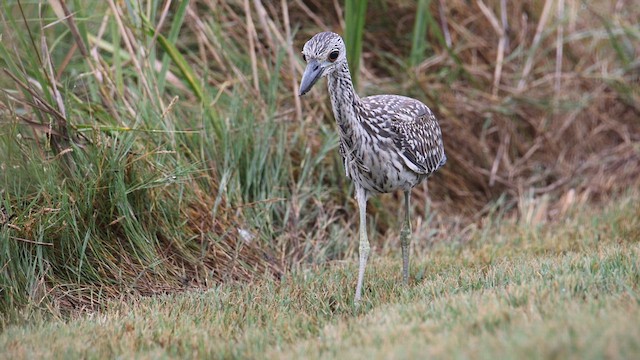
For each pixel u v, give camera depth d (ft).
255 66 41.19
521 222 41.70
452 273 32.30
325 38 29.07
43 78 33.30
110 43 43.06
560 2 51.19
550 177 47.32
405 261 32.91
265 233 37.29
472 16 50.26
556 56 51.47
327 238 38.83
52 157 32.14
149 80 37.78
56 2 36.01
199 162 35.50
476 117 47.65
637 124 50.55
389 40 49.52
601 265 29.30
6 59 32.94
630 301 24.17
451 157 45.37
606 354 19.19
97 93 37.58
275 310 28.99
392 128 30.99
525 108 48.65
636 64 51.42
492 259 34.81
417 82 45.55
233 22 45.73
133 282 32.24
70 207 31.65
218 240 35.40
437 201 44.68
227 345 24.99
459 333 22.82
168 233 34.19
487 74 49.06
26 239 30.32
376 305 29.04
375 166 30.99
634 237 37.55
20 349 24.67
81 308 30.48
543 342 20.39
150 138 35.45
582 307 23.77
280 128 40.24
